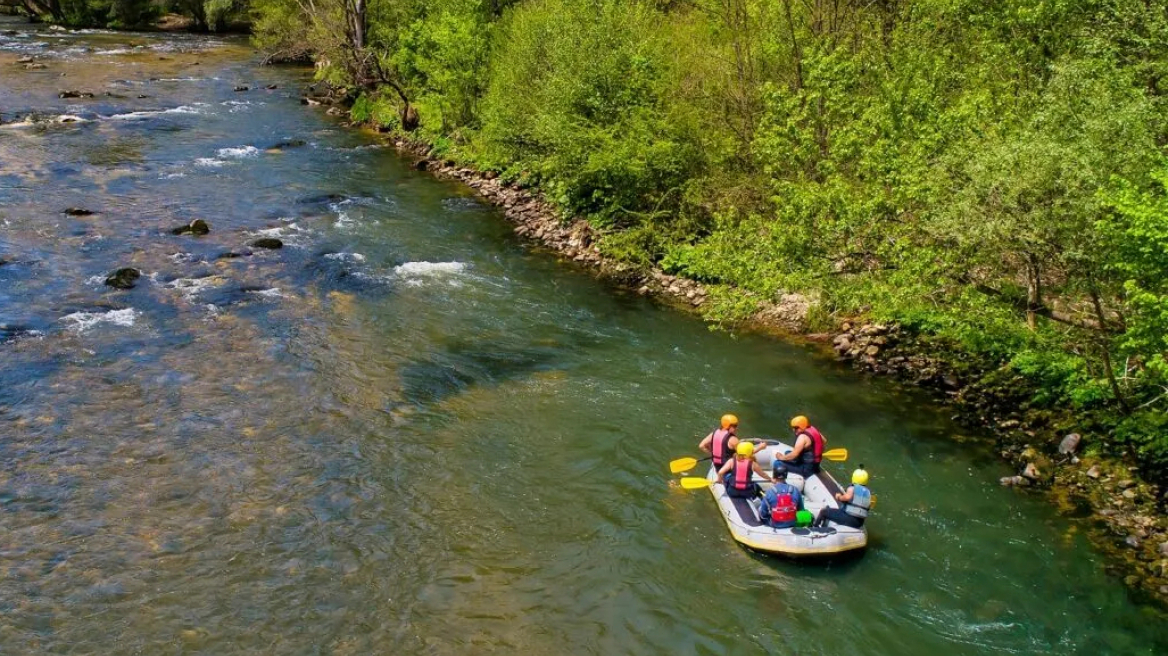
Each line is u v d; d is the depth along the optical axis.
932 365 15.18
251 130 32.22
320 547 10.48
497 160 27.23
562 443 12.99
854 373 15.24
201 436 12.61
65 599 9.45
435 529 10.95
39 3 61.62
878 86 15.70
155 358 14.76
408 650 8.98
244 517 10.94
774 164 16.23
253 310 16.89
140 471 11.73
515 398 14.23
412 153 30.45
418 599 9.73
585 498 11.74
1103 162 10.45
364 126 34.31
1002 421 13.53
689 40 22.19
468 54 30.05
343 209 23.69
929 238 12.88
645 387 14.71
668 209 20.66
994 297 12.91
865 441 13.10
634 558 10.60
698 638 9.38
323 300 17.62
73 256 18.84
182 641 8.97
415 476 12.02
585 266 20.38
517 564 10.41
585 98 21.70
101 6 60.28
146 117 32.81
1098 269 10.67
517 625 9.42
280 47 47.31
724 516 11.27
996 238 11.12
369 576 10.05
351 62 35.97
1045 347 13.20
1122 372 12.30
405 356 15.49
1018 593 10.07
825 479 11.66
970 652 9.25
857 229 13.39
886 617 9.73
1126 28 13.00
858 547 10.62
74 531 10.50
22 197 22.44
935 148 12.90
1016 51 14.84
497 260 20.55
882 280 13.80
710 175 20.25
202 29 62.50
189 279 18.08
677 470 12.11
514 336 16.53
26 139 28.22
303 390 14.08
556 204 23.69
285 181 25.92
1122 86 11.75
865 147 14.22
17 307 16.25
